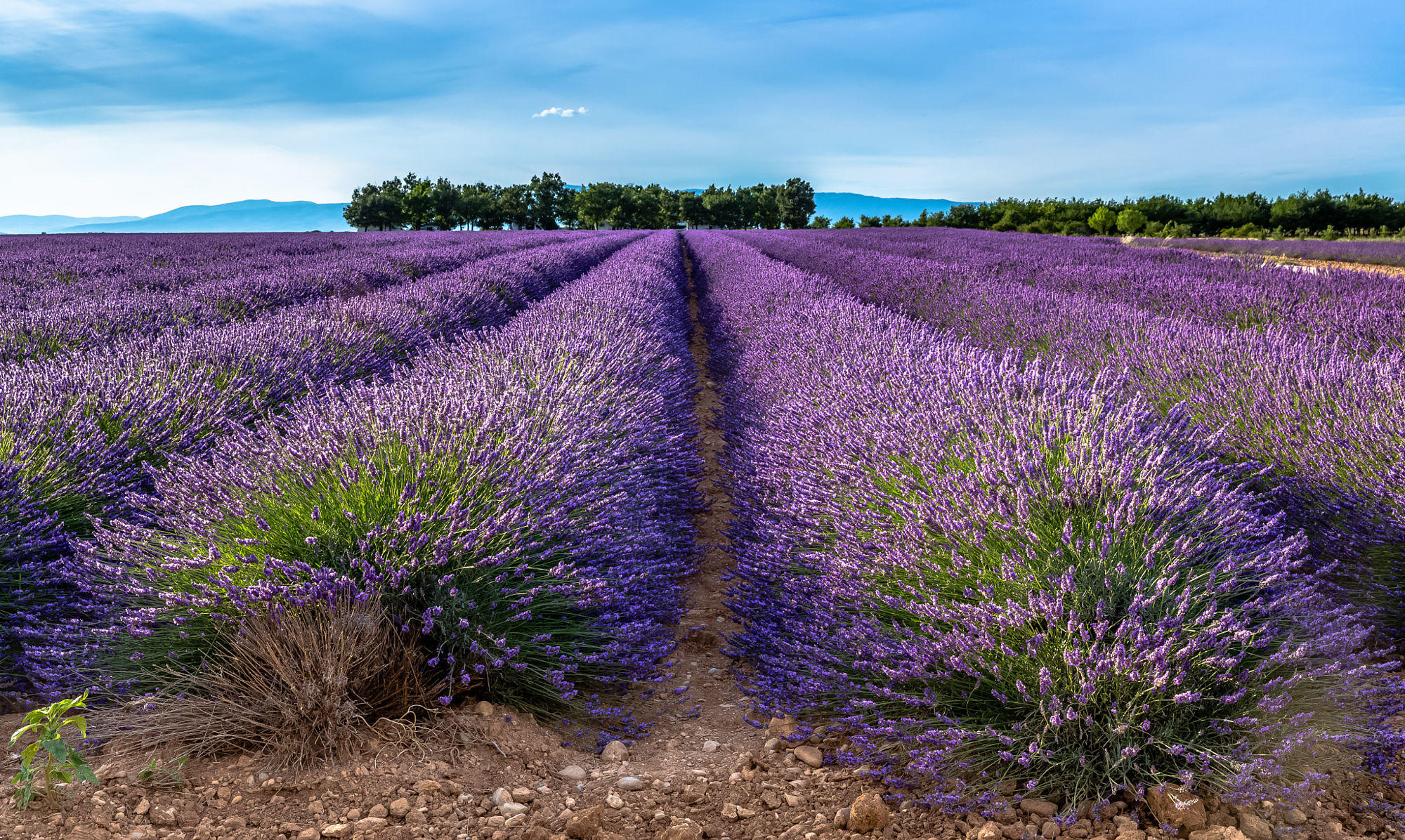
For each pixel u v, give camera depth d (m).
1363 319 5.78
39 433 3.29
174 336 5.56
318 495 2.61
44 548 2.87
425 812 1.88
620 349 5.80
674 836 1.78
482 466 2.76
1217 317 6.93
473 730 2.22
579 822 1.79
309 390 4.66
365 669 2.17
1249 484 3.30
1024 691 1.90
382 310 7.21
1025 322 6.97
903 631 2.31
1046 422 3.04
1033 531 2.38
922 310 9.46
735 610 3.11
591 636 2.65
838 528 2.90
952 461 2.96
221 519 2.62
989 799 1.84
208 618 2.36
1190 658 1.89
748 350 7.54
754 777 2.09
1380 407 3.30
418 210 74.88
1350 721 1.88
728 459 5.33
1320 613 2.07
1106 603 2.06
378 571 2.40
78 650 2.38
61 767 1.88
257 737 2.09
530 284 11.80
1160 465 2.56
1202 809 1.69
